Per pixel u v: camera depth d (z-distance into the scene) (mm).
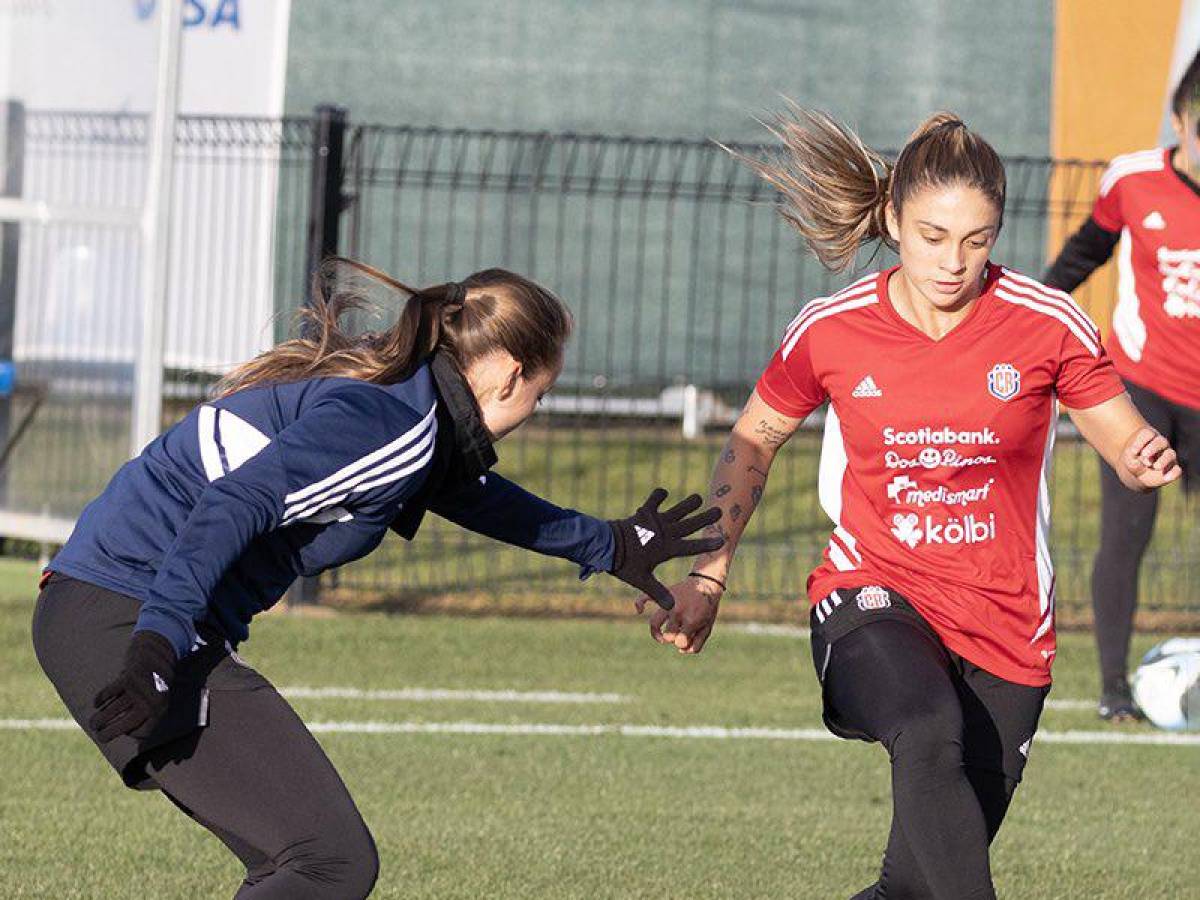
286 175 52219
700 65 56625
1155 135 53781
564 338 13664
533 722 27359
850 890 19094
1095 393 14719
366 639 33281
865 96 56969
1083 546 43812
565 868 19625
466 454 13547
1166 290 27453
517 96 55938
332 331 13469
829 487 15586
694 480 48875
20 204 36906
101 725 11719
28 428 39406
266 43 45750
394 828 21172
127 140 37219
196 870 19234
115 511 13266
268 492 12297
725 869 19766
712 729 27234
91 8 37125
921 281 14266
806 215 15555
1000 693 15102
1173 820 22656
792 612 37500
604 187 56469
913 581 15062
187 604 11992
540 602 37375
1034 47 56844
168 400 47719
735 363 57000
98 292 37875
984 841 13414
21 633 32406
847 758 25609
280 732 12930
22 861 19422
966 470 14797
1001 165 14211
